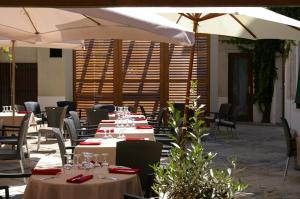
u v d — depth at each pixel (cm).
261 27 779
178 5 255
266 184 855
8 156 830
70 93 1591
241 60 2069
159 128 1143
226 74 2083
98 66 1584
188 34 471
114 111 1354
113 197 486
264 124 1945
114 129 883
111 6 256
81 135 986
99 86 1584
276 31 782
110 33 632
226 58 2084
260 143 1406
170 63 1562
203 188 342
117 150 633
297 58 1548
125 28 609
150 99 1574
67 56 1585
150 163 621
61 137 694
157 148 621
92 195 474
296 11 1519
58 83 1925
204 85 1560
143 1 256
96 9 346
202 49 1556
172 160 355
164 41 574
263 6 249
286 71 1655
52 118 1211
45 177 504
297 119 1521
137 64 1575
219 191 341
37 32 679
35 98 1956
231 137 1539
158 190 352
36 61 1952
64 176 509
